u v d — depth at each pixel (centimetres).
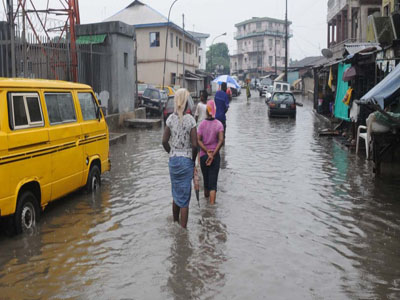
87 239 593
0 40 1230
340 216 694
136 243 577
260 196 806
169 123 615
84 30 1962
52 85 702
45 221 669
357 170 1038
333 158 1198
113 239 593
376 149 963
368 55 1359
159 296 437
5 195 559
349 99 1510
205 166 752
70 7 1738
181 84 4806
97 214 703
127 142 1556
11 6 1320
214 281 469
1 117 565
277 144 1466
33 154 619
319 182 918
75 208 736
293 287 457
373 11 2842
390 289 454
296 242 583
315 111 2873
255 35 10781
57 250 555
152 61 4275
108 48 1955
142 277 479
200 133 750
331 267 507
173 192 627
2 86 577
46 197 666
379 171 965
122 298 433
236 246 567
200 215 690
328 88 2452
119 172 1026
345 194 824
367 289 454
